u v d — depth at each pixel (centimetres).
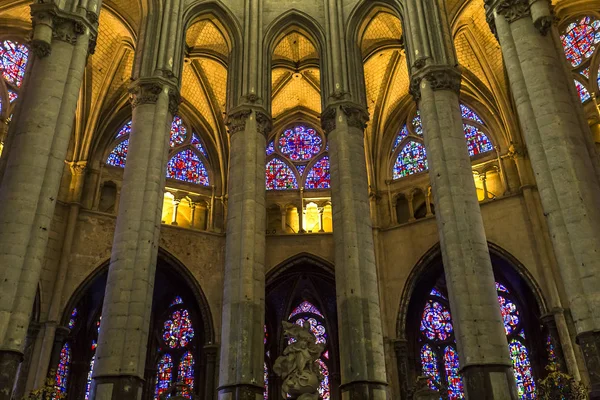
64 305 2311
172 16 2136
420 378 1798
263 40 2322
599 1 2455
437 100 1869
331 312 2948
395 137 2969
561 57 1489
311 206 2897
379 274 2606
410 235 2652
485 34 2659
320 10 2416
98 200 2583
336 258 1895
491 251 2467
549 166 1340
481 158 2706
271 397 2784
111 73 2719
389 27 2614
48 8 1561
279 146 3053
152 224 1739
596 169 1341
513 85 1484
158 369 2688
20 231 1327
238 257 1862
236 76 2259
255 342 1744
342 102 2127
